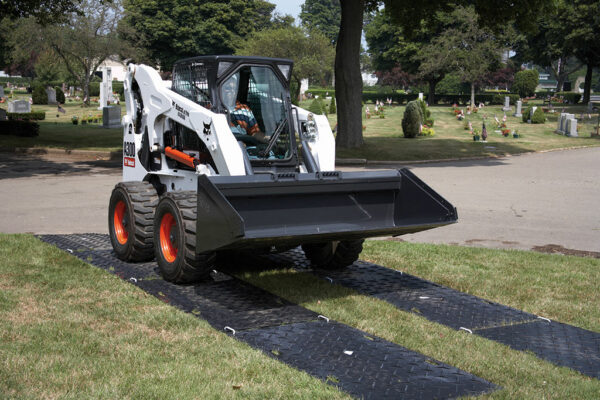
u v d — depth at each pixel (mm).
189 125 6906
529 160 24406
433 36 65125
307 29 72188
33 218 10750
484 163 23281
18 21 55406
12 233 9297
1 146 23875
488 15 23938
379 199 6859
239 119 6902
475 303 6418
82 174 17641
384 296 6551
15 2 25344
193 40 75750
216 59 6762
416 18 26031
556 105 63500
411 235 10234
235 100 7000
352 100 25328
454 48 56656
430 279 7328
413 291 6781
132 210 7398
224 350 4770
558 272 7715
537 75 78562
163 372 4328
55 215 11070
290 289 6609
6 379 4094
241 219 5285
